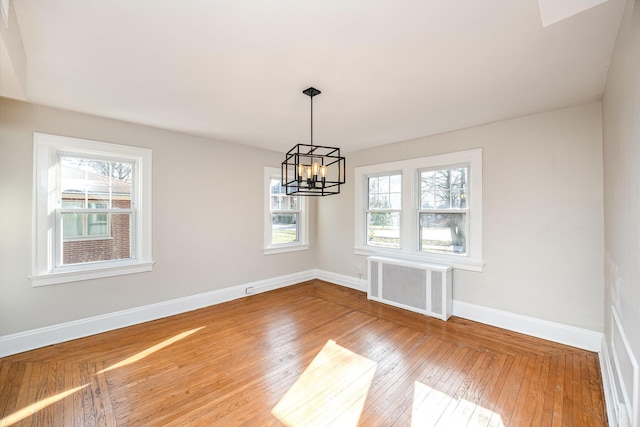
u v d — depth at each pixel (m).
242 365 2.46
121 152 3.22
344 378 2.28
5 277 2.59
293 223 5.24
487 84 2.30
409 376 2.30
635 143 1.30
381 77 2.17
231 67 2.02
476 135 3.40
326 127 3.48
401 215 4.22
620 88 1.62
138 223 3.41
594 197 2.65
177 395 2.06
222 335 3.04
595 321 2.66
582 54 1.85
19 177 2.66
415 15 1.47
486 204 3.33
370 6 1.41
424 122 3.26
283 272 4.98
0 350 2.56
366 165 4.64
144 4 1.39
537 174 2.97
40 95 2.52
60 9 1.42
